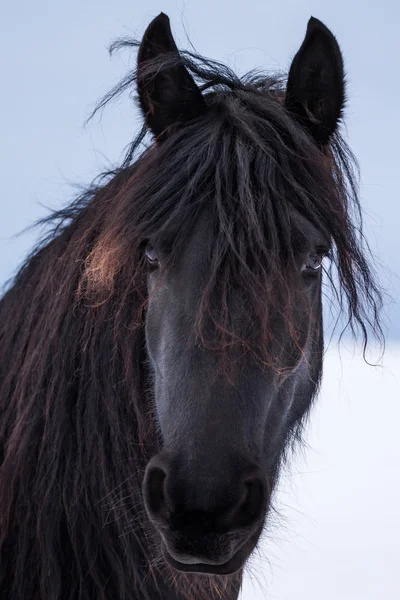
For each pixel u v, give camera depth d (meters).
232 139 3.63
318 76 3.98
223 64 4.11
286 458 4.39
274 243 3.38
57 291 4.11
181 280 3.43
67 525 3.92
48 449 3.94
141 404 3.91
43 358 4.02
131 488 3.94
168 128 3.86
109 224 3.75
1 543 3.93
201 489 3.13
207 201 3.49
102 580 3.94
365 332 3.84
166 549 3.41
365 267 3.85
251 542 3.45
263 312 3.28
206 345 3.27
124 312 3.88
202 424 3.23
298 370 3.77
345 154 4.08
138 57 3.95
